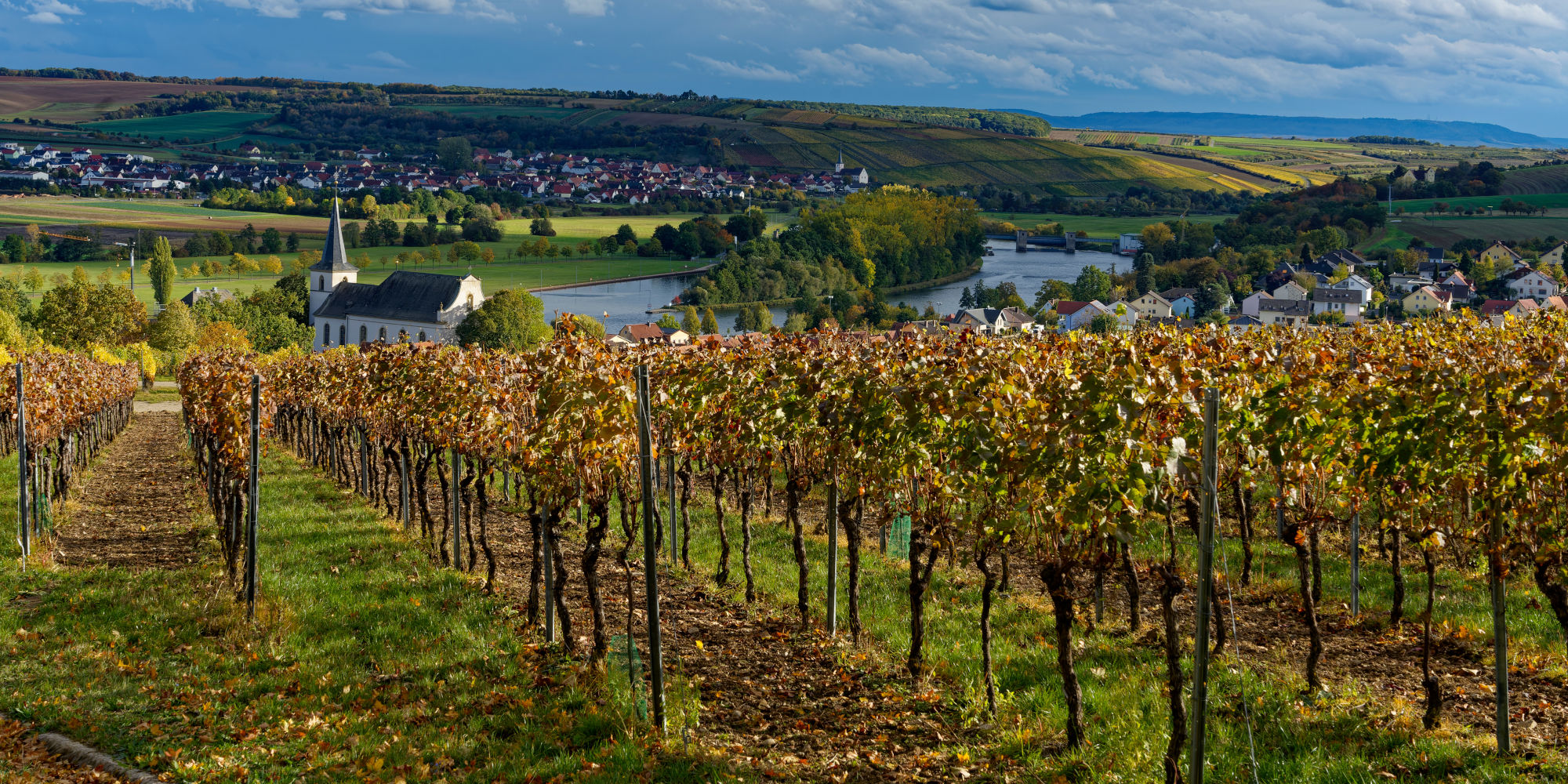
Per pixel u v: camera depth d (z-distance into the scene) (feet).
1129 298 465.47
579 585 57.72
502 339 344.69
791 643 47.03
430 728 36.09
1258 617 50.08
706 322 436.76
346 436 95.45
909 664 42.06
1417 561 58.03
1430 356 43.60
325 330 428.97
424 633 46.96
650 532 36.04
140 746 33.96
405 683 40.96
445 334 398.21
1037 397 34.83
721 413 54.65
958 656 43.86
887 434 41.81
